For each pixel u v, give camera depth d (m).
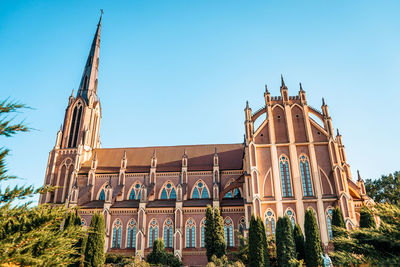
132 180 83.06
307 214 51.03
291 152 67.75
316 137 68.62
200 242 69.62
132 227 73.00
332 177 65.06
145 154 90.50
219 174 80.38
